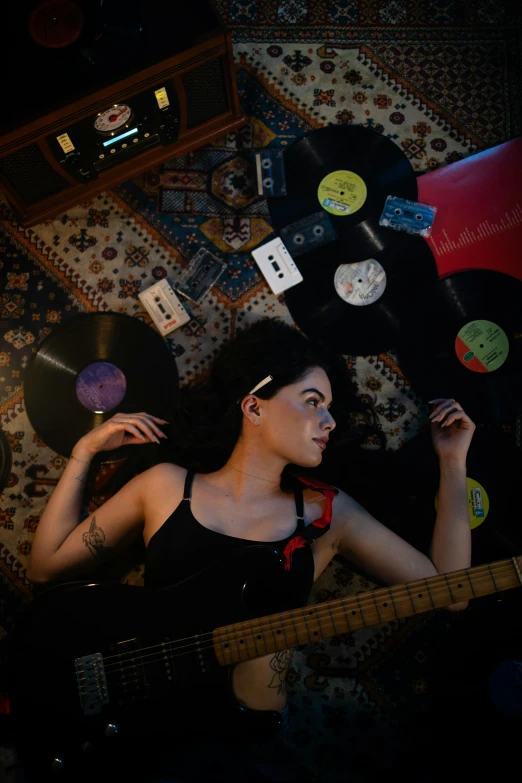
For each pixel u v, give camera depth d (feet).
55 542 6.84
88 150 7.47
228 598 6.11
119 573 7.93
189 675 6.03
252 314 8.45
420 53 8.80
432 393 8.28
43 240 8.48
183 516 6.55
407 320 8.23
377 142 8.39
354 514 6.98
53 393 7.90
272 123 8.72
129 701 6.02
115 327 8.02
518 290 8.18
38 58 6.42
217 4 8.82
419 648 7.94
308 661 7.91
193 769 6.39
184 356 8.39
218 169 8.65
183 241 8.55
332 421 6.77
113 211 8.55
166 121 7.57
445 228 8.27
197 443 7.73
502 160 8.37
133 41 6.56
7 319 8.34
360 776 7.66
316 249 8.32
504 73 8.80
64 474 7.09
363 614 5.84
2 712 7.27
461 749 7.57
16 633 6.18
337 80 8.80
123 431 7.29
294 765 7.66
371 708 7.83
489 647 7.69
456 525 6.98
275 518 6.66
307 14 8.75
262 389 6.77
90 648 6.08
